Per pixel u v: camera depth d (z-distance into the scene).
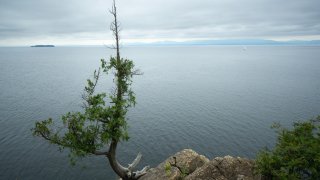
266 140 61.75
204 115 80.62
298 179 14.28
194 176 19.25
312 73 193.75
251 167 18.89
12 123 72.88
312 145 15.14
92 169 48.75
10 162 50.47
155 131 67.00
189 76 186.00
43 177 45.84
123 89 25.41
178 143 60.12
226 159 19.91
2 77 184.50
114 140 25.61
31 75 198.50
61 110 87.88
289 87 132.50
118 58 24.77
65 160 51.69
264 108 89.19
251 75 186.88
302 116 79.69
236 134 65.12
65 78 179.50
